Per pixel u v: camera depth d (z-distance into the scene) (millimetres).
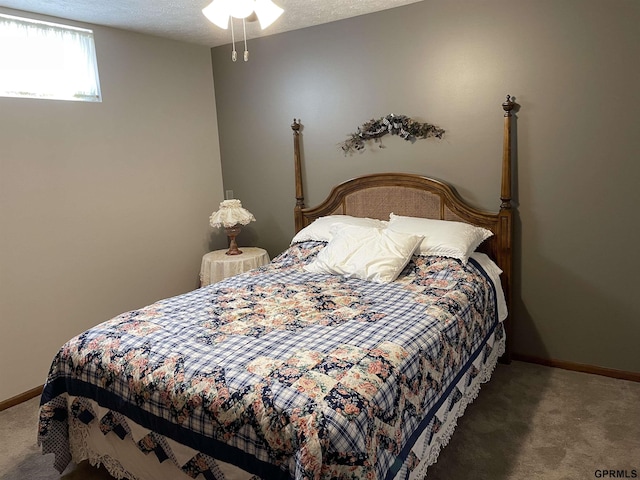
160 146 3750
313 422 1435
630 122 2564
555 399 2643
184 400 1686
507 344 3080
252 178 4168
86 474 2234
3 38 2818
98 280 3393
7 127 2820
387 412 1599
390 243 2840
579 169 2748
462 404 2311
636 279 2695
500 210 2961
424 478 2029
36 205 2994
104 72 3307
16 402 2943
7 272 2883
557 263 2916
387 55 3260
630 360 2797
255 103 3977
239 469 1590
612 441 2250
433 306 2275
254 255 3805
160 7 2871
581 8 2584
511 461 2146
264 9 2145
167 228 3867
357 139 3488
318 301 2445
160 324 2170
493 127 2969
